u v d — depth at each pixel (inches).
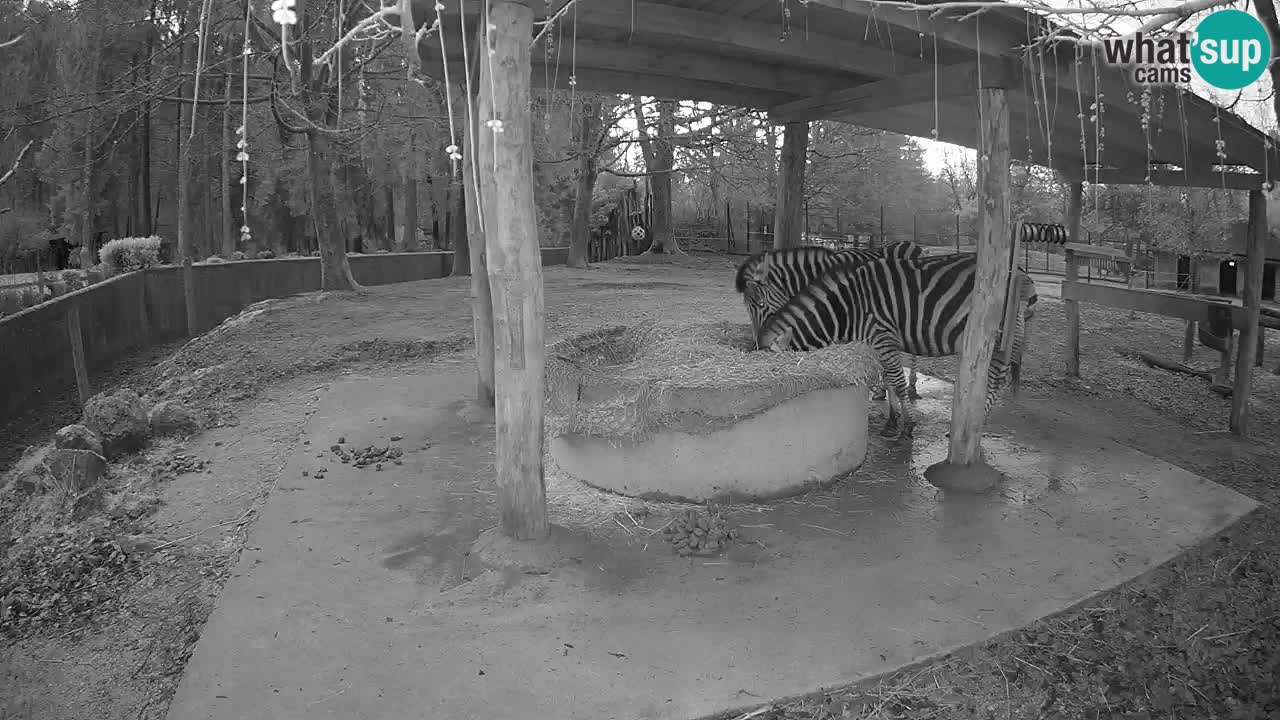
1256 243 321.1
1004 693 143.5
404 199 1375.5
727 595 170.2
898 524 208.1
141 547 203.0
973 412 236.2
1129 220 714.8
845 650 150.3
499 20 173.2
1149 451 300.0
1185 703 145.9
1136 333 563.2
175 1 643.5
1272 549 201.9
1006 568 184.5
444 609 164.6
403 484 234.7
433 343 450.6
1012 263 259.1
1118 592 177.2
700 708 133.6
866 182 1229.1
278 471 254.8
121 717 142.9
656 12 221.8
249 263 704.4
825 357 238.7
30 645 166.2
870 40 250.4
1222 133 284.8
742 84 303.0
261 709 132.6
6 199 930.1
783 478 224.2
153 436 286.8
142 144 1050.7
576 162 978.1
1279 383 430.3
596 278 795.4
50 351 437.4
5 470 319.0
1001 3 104.7
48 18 497.0
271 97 521.0
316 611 163.5
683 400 214.5
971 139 379.6
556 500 222.2
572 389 223.5
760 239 1259.2
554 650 149.7
